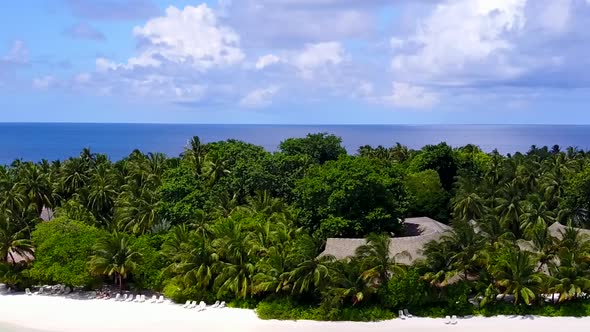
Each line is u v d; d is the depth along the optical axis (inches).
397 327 2295.8
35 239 2810.0
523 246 2677.2
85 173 4178.2
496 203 3403.1
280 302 2429.9
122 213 3189.0
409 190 3747.5
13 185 3629.4
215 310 2495.1
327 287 2386.8
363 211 2950.3
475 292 2605.8
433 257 2416.3
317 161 4825.3
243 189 3503.9
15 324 2396.7
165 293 2635.3
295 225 3041.3
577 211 3545.8
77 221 3029.0
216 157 3732.8
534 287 2405.3
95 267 2642.7
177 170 3476.9
